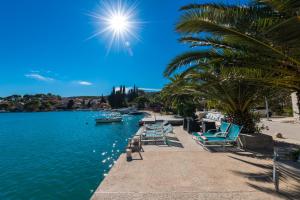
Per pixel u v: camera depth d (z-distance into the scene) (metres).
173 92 9.95
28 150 13.32
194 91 9.55
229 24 4.41
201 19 4.41
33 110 98.75
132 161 6.24
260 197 3.83
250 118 8.97
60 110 102.94
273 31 3.53
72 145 14.64
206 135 8.89
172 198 3.88
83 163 9.96
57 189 7.01
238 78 6.28
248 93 8.46
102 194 4.09
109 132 21.62
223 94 8.88
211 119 19.02
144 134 9.88
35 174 8.51
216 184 4.47
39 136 19.66
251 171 5.25
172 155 6.89
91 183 7.46
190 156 6.75
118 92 94.56
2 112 95.88
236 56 5.15
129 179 4.82
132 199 3.88
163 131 10.30
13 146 14.82
